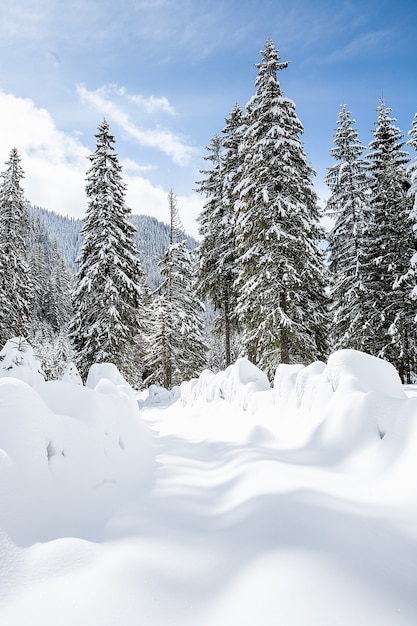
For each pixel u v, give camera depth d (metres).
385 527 2.62
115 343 18.64
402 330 18.36
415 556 2.27
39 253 72.94
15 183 23.47
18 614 1.87
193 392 13.44
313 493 3.24
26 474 2.94
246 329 16.59
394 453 3.70
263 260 14.34
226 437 6.86
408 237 19.30
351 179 21.48
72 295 20.30
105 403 4.71
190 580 2.26
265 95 15.47
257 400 7.87
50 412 3.62
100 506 3.36
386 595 1.87
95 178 20.03
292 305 14.87
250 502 3.29
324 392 5.67
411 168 17.53
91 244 19.67
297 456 4.68
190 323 26.78
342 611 1.76
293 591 1.92
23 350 8.82
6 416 3.16
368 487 3.46
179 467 5.05
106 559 2.42
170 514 3.35
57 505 3.00
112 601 1.99
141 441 5.88
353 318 19.81
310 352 15.68
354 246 20.59
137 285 20.08
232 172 20.52
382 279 19.91
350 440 4.39
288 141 14.60
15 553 2.31
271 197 14.74
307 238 14.88
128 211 20.92
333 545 2.33
